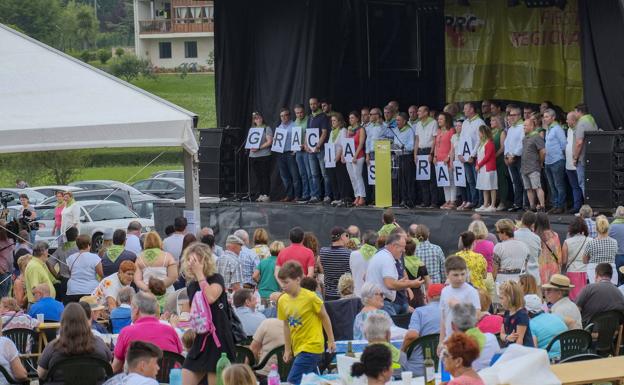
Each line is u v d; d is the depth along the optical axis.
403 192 27.31
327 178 28.62
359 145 27.72
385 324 12.28
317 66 30.70
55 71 18.44
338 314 14.98
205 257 12.30
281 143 29.42
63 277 20.30
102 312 17.08
